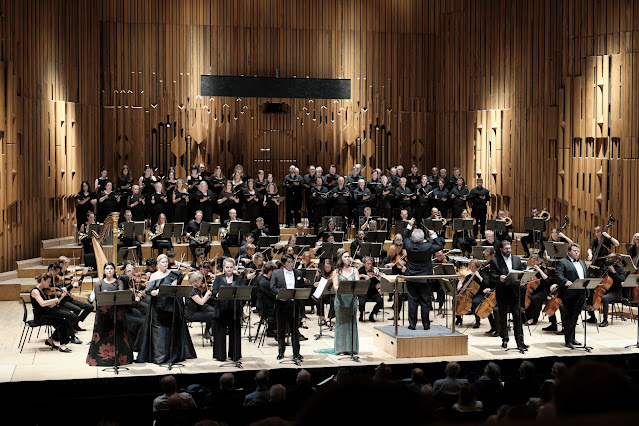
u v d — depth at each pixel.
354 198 19.45
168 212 18.89
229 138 22.00
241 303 11.29
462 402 7.35
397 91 22.73
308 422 0.53
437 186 20.39
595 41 18.12
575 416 0.50
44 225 18.22
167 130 21.62
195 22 21.69
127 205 19.11
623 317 14.34
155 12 21.44
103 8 21.09
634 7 17.06
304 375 8.37
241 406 8.18
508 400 8.75
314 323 14.07
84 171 20.22
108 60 21.25
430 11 22.64
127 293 10.06
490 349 11.65
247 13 21.97
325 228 18.03
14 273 16.53
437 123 22.69
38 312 11.40
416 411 0.53
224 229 17.45
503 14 21.28
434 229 17.95
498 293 11.57
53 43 18.72
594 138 18.00
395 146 22.80
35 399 9.62
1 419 9.40
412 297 11.68
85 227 17.34
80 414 9.56
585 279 11.19
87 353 11.32
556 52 19.56
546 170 19.92
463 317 14.40
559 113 19.25
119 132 21.39
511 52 21.09
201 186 18.44
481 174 21.88
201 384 10.12
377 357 11.16
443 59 22.58
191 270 14.77
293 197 20.12
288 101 22.27
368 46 22.59
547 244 13.57
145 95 21.47
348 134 22.39
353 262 14.34
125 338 10.53
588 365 0.58
